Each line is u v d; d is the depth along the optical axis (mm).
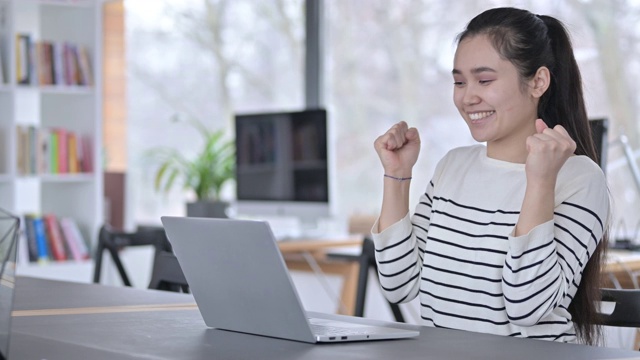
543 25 1909
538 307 1710
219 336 1595
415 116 4949
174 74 5867
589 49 4371
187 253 1645
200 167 5234
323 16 5312
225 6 5688
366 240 3268
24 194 5129
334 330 1591
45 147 4883
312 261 4469
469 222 1905
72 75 4941
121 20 6051
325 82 5316
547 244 1693
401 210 2025
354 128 5195
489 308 1846
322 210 4551
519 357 1412
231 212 5309
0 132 4754
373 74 5113
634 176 3701
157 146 5930
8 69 4723
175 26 5863
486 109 1896
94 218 5012
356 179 5184
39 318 1831
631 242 3658
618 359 1399
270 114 4801
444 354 1431
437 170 2051
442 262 1922
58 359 1407
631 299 1872
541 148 1679
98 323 1751
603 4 4348
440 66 4848
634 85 4281
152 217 5977
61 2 4945
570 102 1950
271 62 5500
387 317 4715
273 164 4793
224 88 5688
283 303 1511
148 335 1609
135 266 5168
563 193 1804
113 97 6094
